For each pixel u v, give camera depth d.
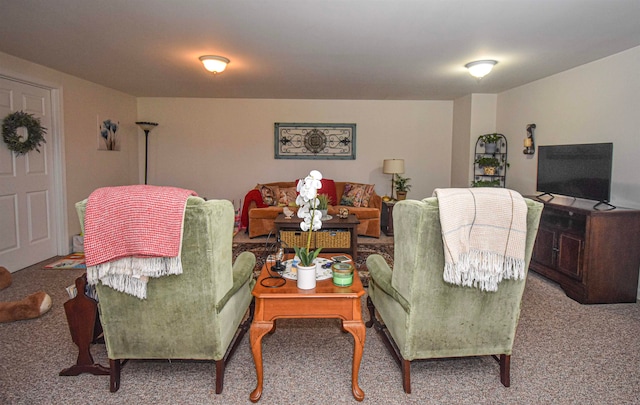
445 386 1.90
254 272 3.56
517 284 1.76
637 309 2.89
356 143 6.11
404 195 5.81
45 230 4.13
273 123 6.05
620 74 3.32
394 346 2.25
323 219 4.25
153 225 1.53
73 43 3.17
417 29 2.77
